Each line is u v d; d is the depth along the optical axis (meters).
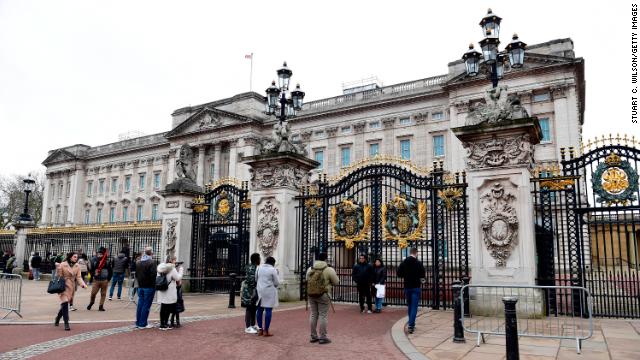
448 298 15.05
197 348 8.66
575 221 12.35
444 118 43.78
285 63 17.20
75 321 11.96
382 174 15.25
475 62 13.41
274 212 16.23
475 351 8.24
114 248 28.33
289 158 16.23
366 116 47.88
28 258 32.78
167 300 10.63
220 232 19.19
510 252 11.90
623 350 8.27
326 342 9.07
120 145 78.44
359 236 15.18
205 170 60.34
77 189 81.12
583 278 12.21
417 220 14.23
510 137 12.38
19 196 74.94
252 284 10.29
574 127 36.25
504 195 12.20
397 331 10.03
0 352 8.33
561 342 9.02
